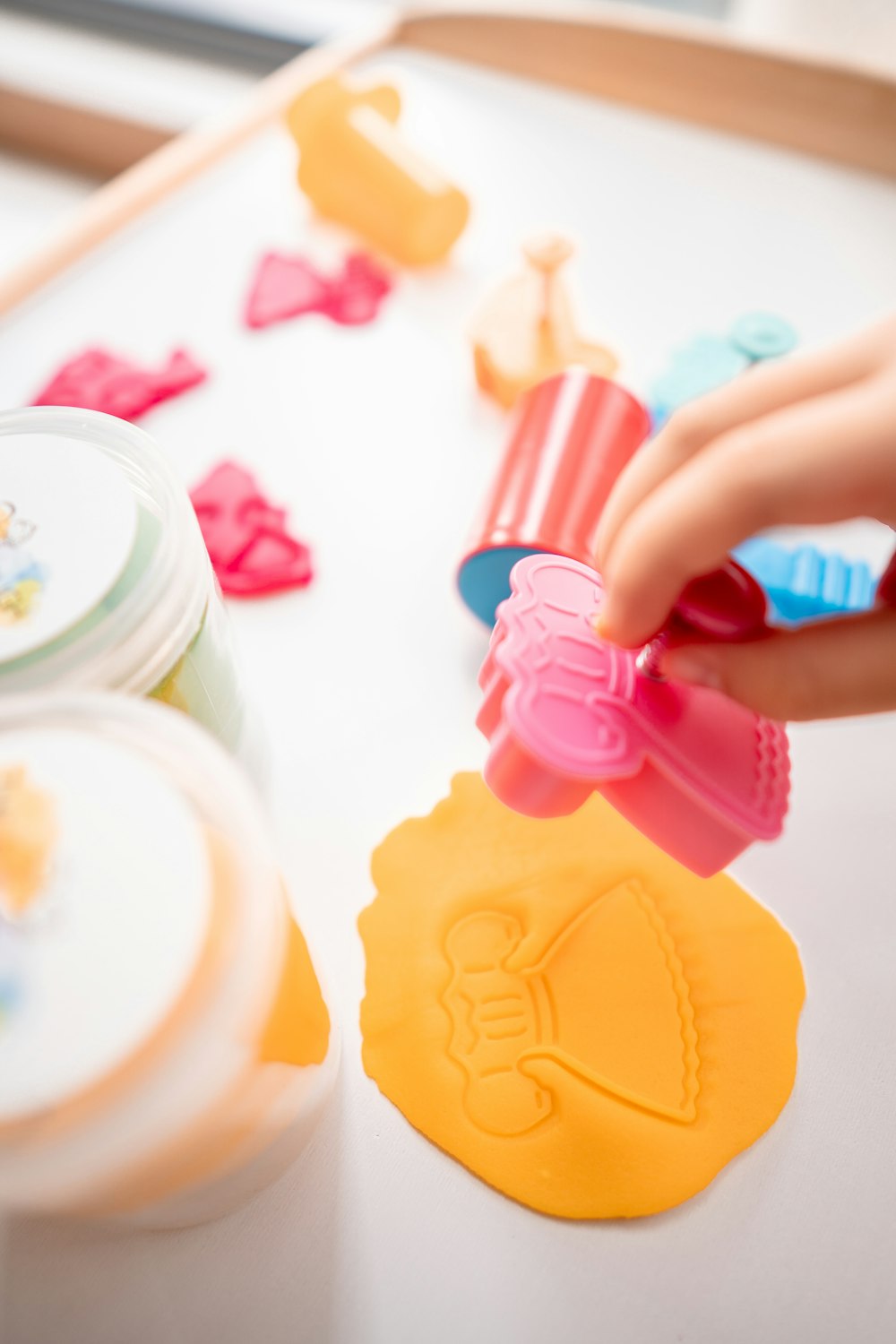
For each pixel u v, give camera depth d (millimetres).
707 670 254
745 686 254
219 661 294
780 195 448
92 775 241
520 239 439
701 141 472
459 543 364
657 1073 285
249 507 364
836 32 554
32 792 240
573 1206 272
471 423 391
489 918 304
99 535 273
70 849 235
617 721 257
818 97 450
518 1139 278
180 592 275
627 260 429
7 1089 220
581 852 312
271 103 489
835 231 436
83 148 676
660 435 259
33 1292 267
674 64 470
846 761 327
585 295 419
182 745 246
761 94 461
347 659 344
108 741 245
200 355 406
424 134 480
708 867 271
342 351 409
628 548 250
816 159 463
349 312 416
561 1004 292
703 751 258
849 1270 268
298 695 339
